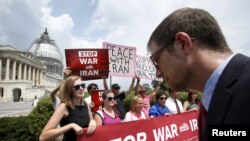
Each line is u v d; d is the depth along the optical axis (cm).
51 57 16238
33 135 1115
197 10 156
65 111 463
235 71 136
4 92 11075
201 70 150
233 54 145
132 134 523
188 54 152
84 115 482
